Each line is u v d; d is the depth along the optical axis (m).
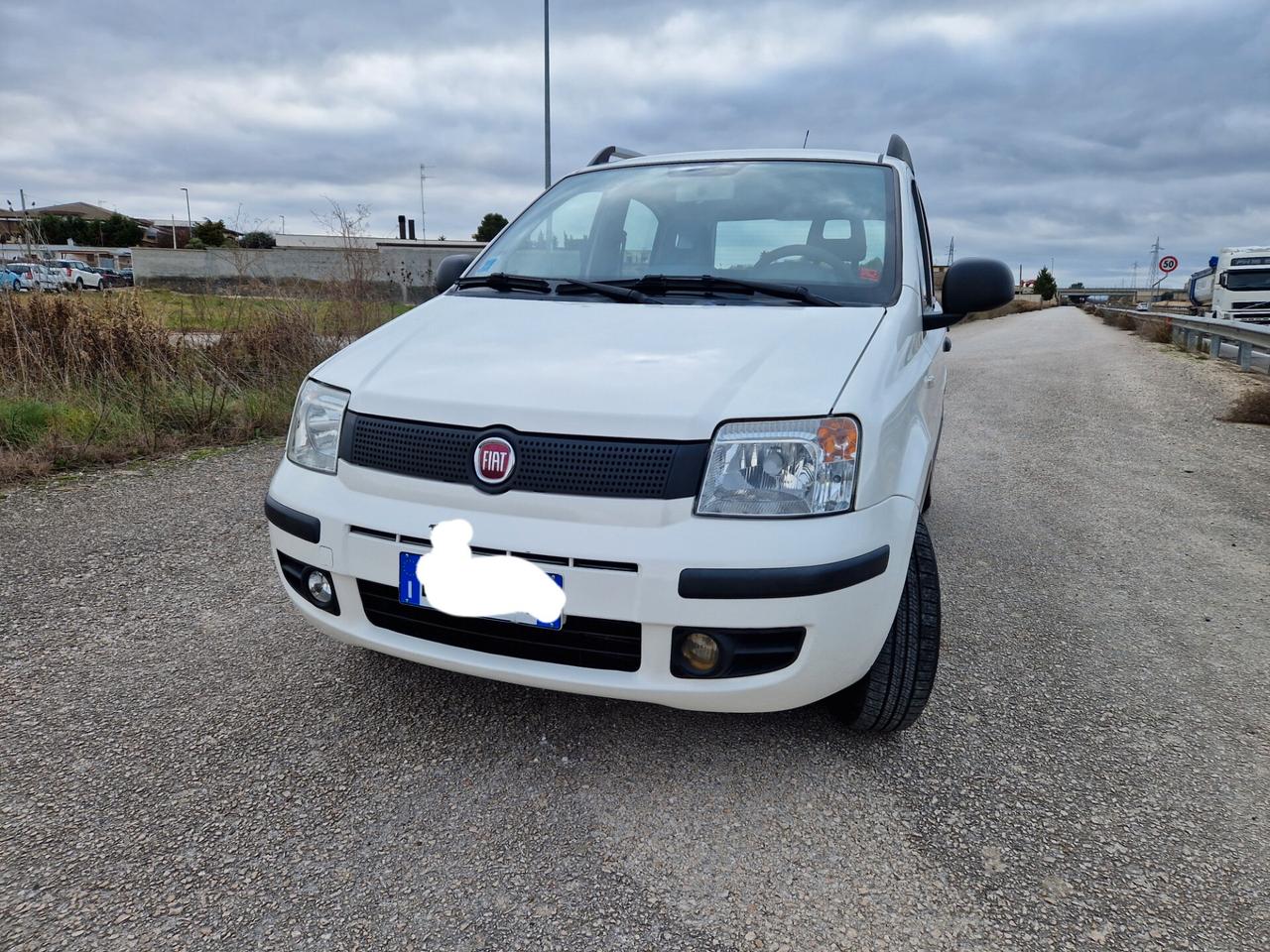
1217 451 7.16
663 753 2.36
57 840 1.93
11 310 6.49
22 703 2.51
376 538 2.08
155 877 1.83
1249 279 22.38
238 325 7.53
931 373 2.97
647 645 1.93
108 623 3.07
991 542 4.49
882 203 3.07
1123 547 4.46
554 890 1.84
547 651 2.03
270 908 1.76
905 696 2.27
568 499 1.92
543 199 3.58
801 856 1.97
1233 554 4.38
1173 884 1.93
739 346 2.21
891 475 2.07
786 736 2.47
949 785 2.27
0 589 3.32
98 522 4.18
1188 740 2.55
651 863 1.94
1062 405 9.91
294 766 2.25
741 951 1.70
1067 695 2.81
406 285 9.37
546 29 16.11
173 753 2.29
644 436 1.91
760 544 1.87
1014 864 1.98
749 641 1.93
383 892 1.82
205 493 4.75
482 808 2.10
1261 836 2.11
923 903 1.84
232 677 2.70
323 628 2.29
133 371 6.66
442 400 2.08
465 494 1.99
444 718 2.49
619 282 2.83
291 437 2.42
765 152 3.49
